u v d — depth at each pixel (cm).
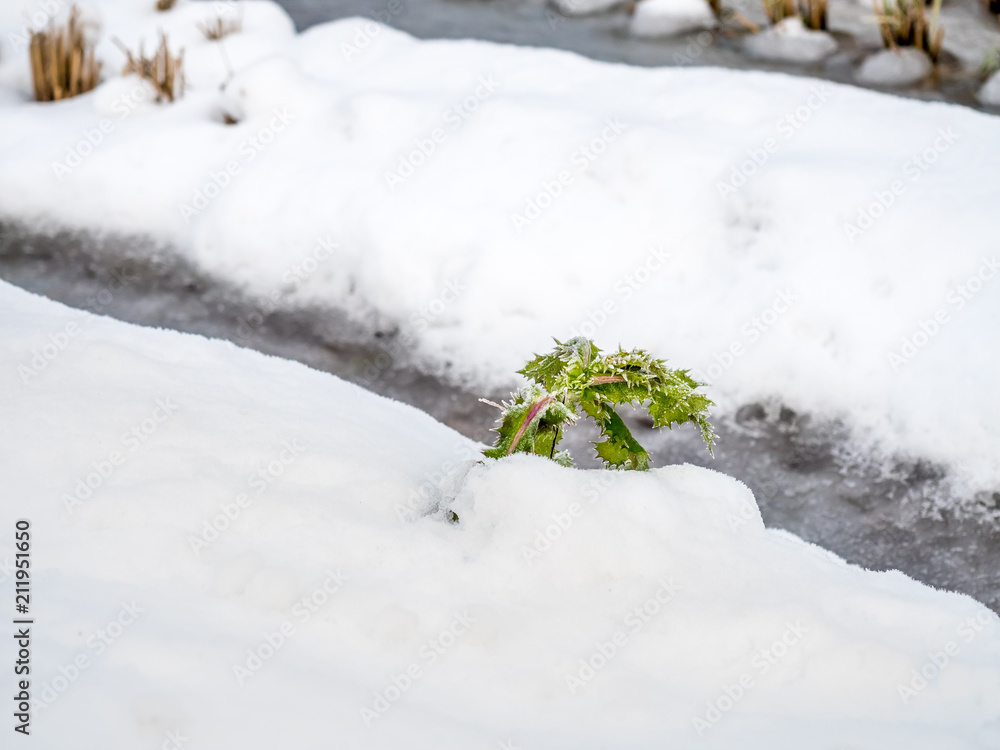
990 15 809
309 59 691
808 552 189
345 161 570
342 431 225
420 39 771
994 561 373
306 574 165
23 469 188
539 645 152
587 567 168
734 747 135
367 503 193
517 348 478
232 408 224
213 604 155
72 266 545
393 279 510
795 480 413
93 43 719
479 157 552
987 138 539
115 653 139
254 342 496
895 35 748
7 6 750
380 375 476
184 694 133
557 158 542
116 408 214
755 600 161
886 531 389
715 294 479
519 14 834
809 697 145
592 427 434
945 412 415
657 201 514
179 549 168
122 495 181
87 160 600
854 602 162
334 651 147
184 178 586
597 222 509
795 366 448
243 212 555
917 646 155
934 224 472
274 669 141
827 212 487
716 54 757
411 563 170
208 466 195
